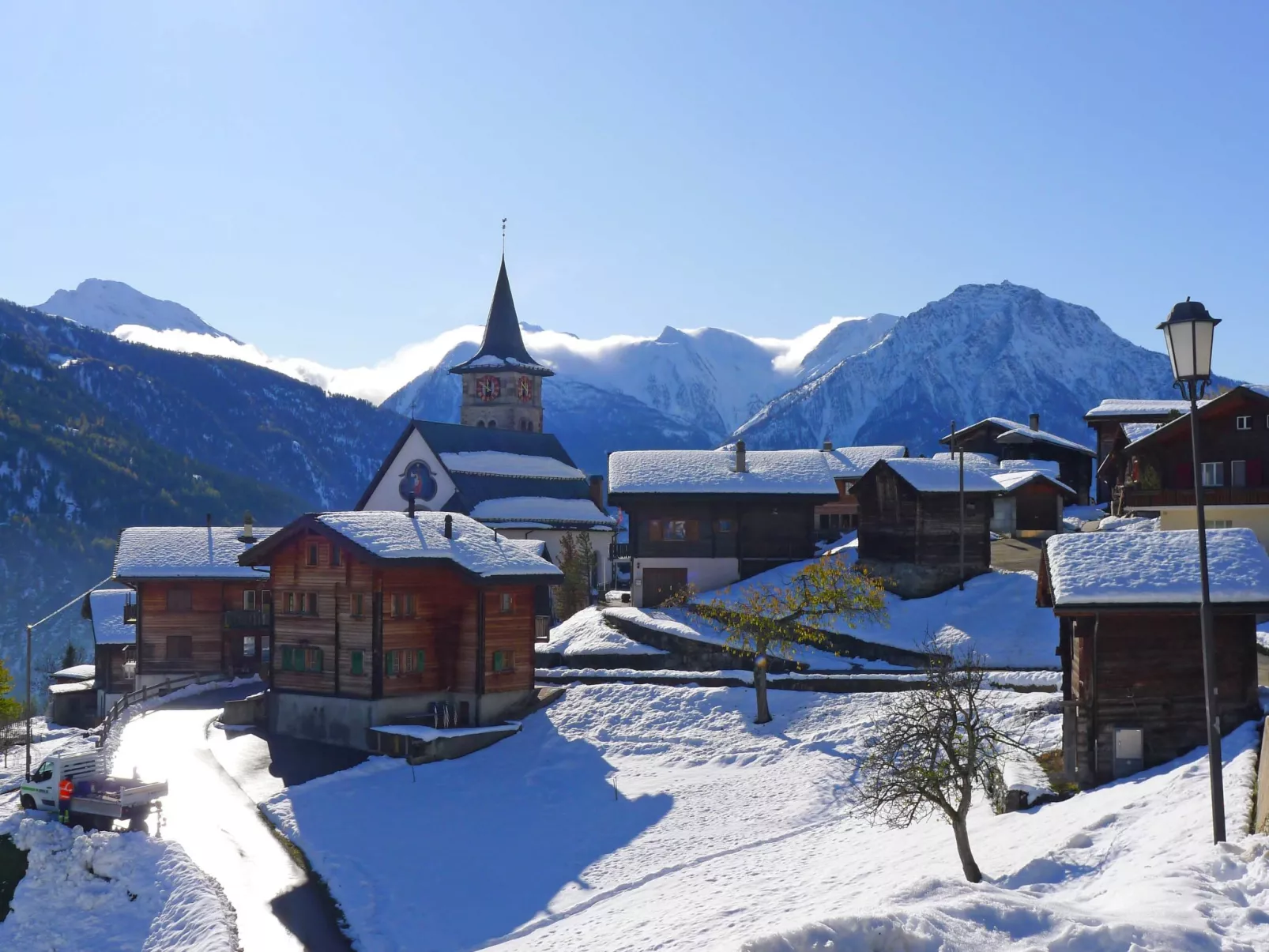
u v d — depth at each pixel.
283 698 62.44
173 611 80.38
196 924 37.94
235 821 48.31
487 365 146.25
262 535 85.12
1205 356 26.41
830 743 51.88
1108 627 38.94
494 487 117.56
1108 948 20.27
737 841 42.44
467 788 51.88
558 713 59.94
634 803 48.16
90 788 48.03
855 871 34.69
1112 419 111.81
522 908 38.66
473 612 60.69
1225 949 19.92
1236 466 67.06
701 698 58.53
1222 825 26.30
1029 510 89.31
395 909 39.09
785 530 76.31
